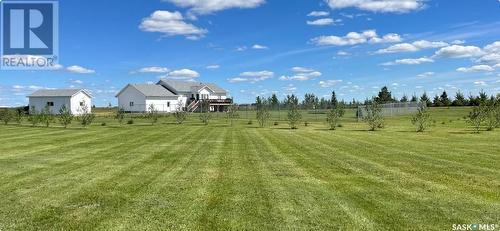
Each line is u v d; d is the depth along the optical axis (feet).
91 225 20.65
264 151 52.16
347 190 28.32
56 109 216.74
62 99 216.54
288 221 21.09
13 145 60.18
